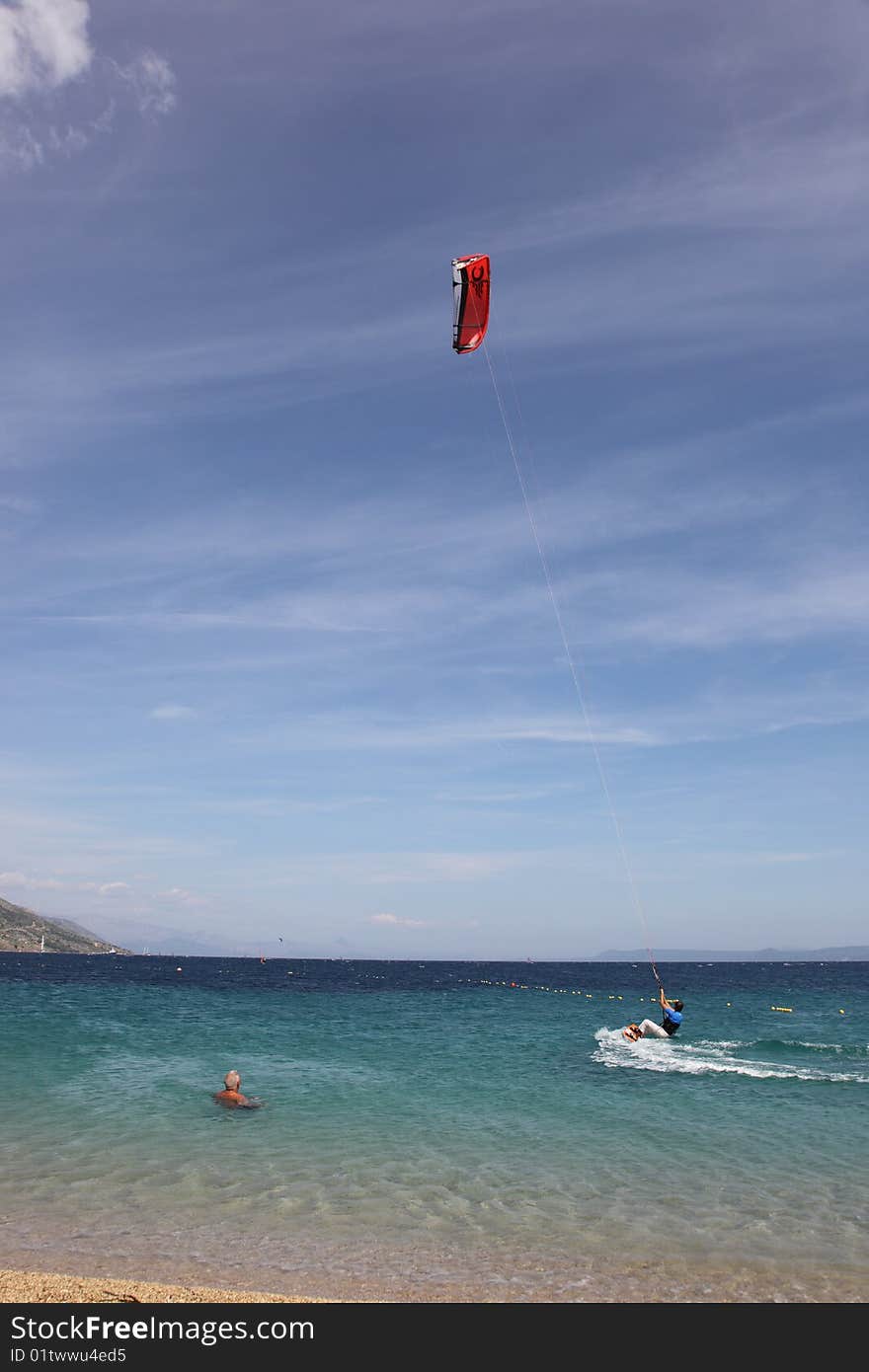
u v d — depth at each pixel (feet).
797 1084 82.43
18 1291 34.42
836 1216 43.80
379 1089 78.38
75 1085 76.13
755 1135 61.00
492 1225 42.37
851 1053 106.93
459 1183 49.01
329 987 289.33
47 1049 97.71
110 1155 53.78
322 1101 72.18
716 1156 55.36
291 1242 39.99
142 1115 64.64
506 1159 54.29
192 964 633.20
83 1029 119.44
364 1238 40.57
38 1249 38.65
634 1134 61.11
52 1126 60.80
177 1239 40.09
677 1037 125.29
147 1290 34.78
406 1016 163.73
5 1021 127.85
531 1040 120.78
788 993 273.75
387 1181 49.21
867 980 408.05
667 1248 39.68
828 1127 63.57
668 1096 76.07
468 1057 101.35
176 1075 82.53
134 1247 39.09
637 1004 213.05
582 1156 55.16
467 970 625.00
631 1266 37.68
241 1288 35.24
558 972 586.45
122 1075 81.66
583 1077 86.43
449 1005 200.75
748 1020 160.04
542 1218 43.34
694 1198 46.57
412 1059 99.04
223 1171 50.83
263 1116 65.51
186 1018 145.07
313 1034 124.57
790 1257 38.70
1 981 255.70
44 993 200.23
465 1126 63.21
